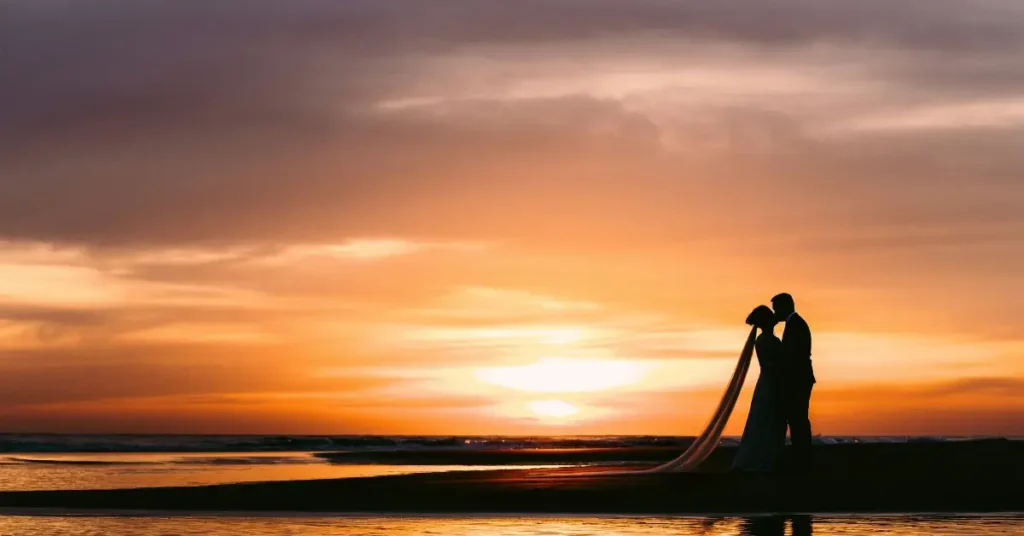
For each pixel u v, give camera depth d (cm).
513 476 2041
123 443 7762
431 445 8688
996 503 1602
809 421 1895
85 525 1467
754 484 1783
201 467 4028
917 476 1852
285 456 5384
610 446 8231
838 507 1572
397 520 1492
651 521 1450
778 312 1975
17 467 3997
